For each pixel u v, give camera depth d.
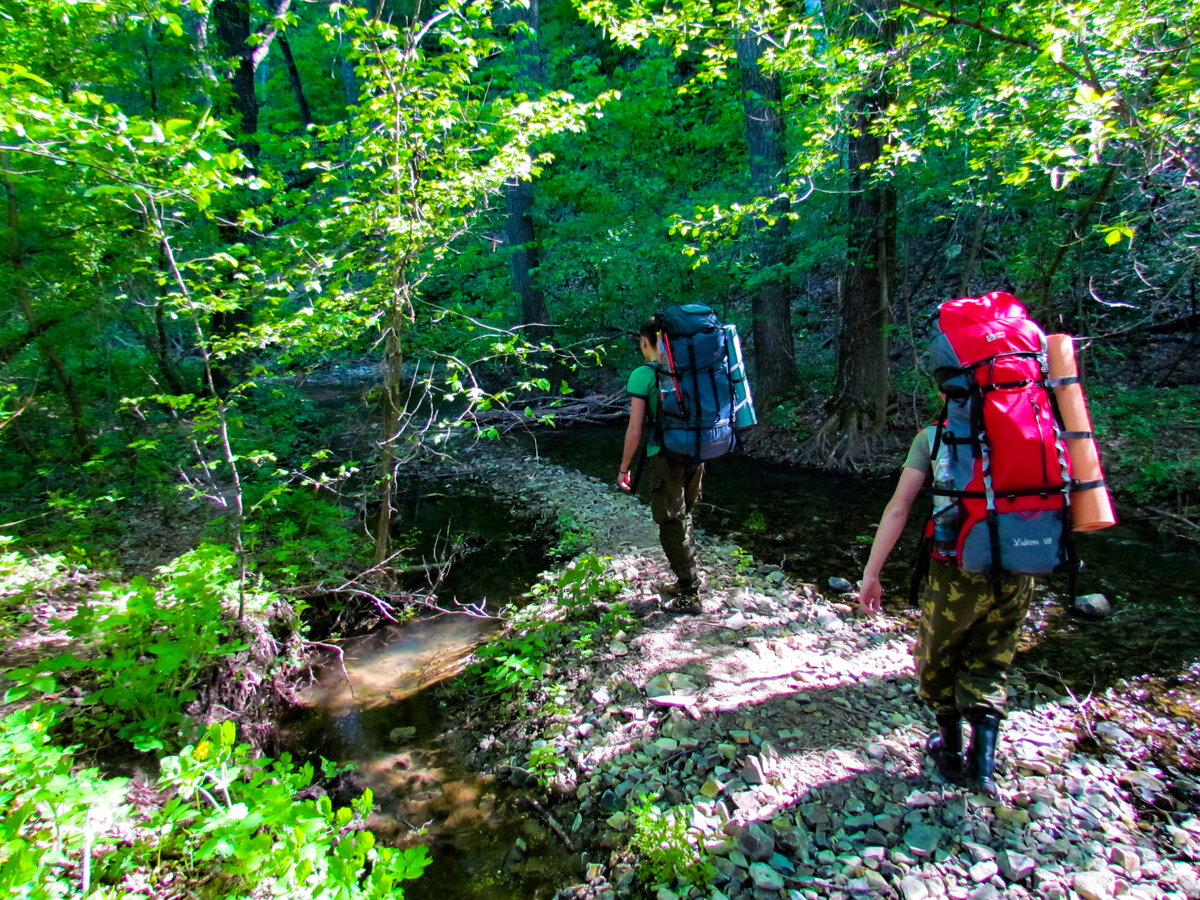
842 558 5.34
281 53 17.66
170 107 6.21
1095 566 4.86
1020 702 3.28
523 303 12.16
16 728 1.94
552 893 2.38
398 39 3.75
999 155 4.59
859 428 8.10
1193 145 3.27
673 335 3.46
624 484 3.76
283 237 4.21
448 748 3.26
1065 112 3.12
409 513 6.78
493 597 4.92
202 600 2.98
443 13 3.77
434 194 3.88
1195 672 3.47
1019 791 2.56
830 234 8.34
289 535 4.81
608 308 11.60
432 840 2.67
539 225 12.10
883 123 4.98
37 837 1.89
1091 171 5.56
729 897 2.18
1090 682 3.42
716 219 5.63
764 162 8.92
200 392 7.22
